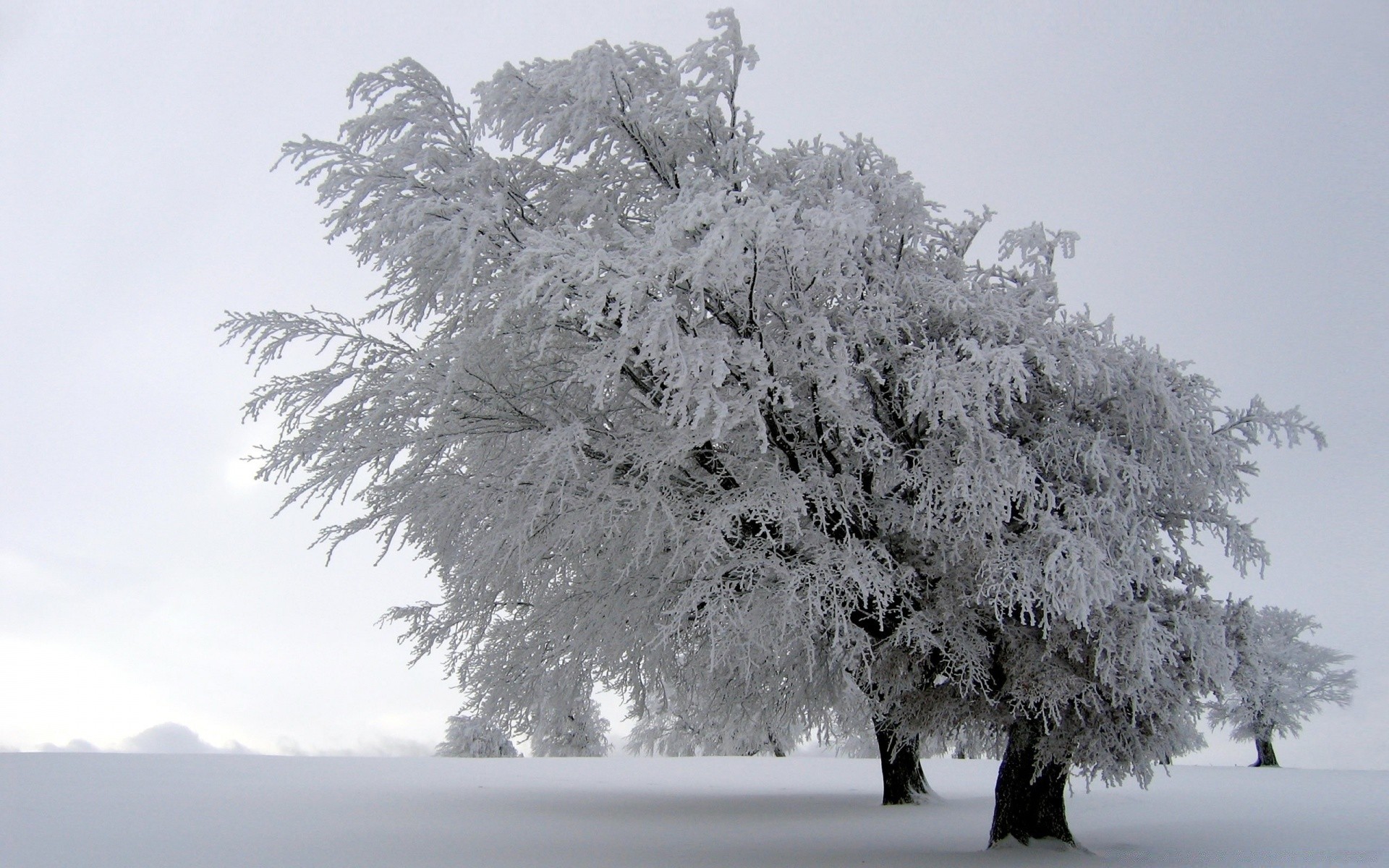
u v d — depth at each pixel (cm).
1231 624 888
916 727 941
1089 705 822
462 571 1002
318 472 938
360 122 974
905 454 888
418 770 1678
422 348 980
